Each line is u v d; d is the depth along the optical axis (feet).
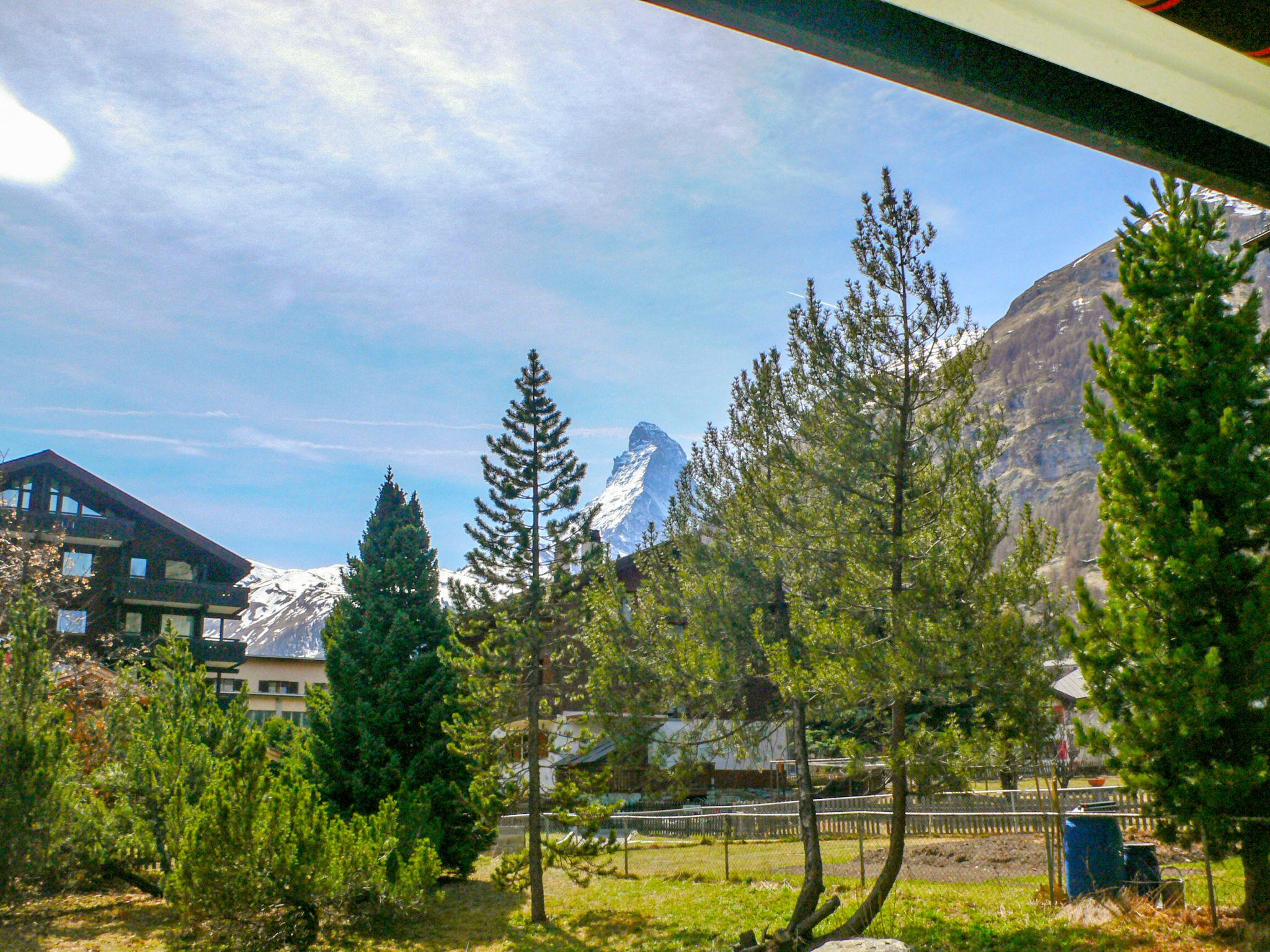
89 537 159.84
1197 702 35.94
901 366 46.19
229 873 54.39
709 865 80.12
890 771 44.37
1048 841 49.24
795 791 117.91
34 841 63.82
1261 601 36.47
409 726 90.94
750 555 57.00
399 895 63.26
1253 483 38.11
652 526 66.49
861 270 46.11
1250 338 39.83
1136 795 38.96
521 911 69.46
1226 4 7.71
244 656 175.32
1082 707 42.11
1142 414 41.24
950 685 42.19
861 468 46.14
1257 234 26.35
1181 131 9.89
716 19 8.07
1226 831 36.09
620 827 110.73
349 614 93.76
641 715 56.18
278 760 97.76
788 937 45.73
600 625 62.54
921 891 54.44
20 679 66.90
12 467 158.40
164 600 167.53
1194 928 37.14
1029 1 8.05
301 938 56.95
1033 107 9.12
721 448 62.85
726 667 52.90
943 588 42.50
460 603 72.95
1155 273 41.91
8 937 57.57
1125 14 8.09
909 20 8.43
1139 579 39.91
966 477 44.47
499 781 71.87
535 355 75.31
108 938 58.23
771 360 53.67
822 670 43.21
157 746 73.97
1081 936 38.93
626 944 54.24
